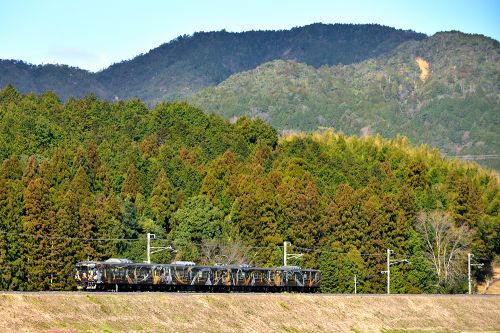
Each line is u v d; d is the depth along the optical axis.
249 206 189.88
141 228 188.38
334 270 185.38
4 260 146.88
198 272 147.12
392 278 195.50
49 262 153.75
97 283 133.25
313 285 168.38
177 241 185.50
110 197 181.00
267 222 190.12
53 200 162.62
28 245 151.62
